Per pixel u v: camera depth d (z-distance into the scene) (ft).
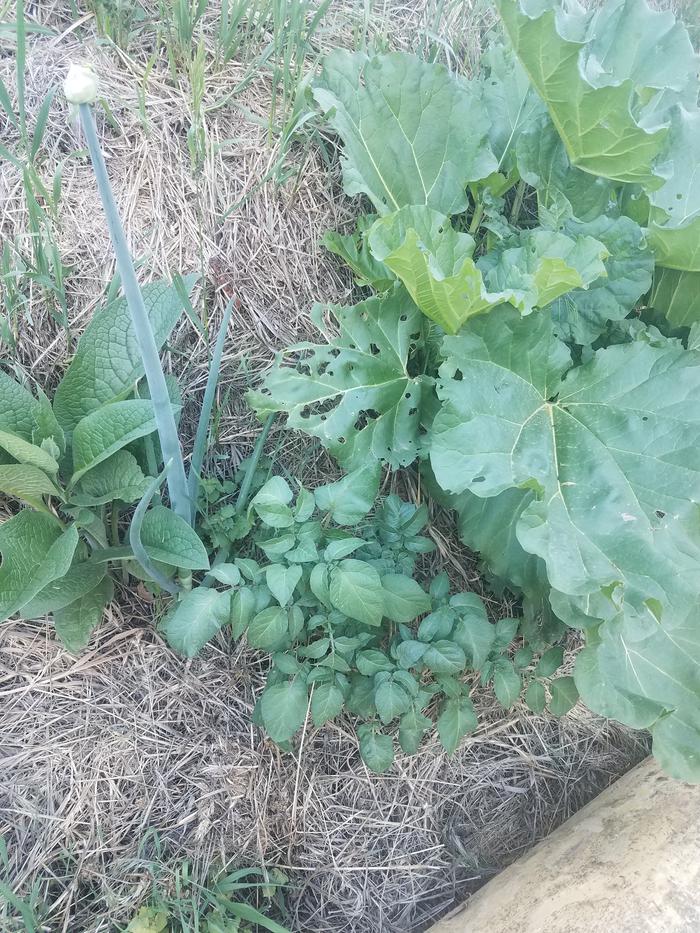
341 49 3.32
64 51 3.18
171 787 3.18
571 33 3.29
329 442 3.03
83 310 3.07
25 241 2.97
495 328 3.00
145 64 3.32
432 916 3.55
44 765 3.00
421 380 3.28
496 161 3.40
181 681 3.24
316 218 3.50
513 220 3.81
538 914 2.97
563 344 3.08
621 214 3.55
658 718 2.98
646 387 2.98
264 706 2.91
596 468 2.94
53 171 3.05
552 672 3.32
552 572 2.67
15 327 2.95
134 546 2.58
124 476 2.82
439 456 2.83
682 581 2.66
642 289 3.19
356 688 3.10
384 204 3.35
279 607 2.85
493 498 3.27
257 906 3.35
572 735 3.86
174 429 2.69
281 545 2.83
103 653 3.12
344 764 3.48
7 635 2.97
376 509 3.52
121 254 2.13
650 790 3.31
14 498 2.97
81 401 2.93
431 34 3.68
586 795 3.87
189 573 3.07
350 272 3.57
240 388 3.35
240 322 3.33
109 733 3.10
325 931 3.41
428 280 2.80
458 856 3.61
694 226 3.14
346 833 3.47
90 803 3.05
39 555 2.68
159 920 3.03
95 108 3.12
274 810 3.38
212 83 3.40
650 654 3.17
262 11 3.44
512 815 3.74
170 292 2.97
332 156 3.52
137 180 3.18
